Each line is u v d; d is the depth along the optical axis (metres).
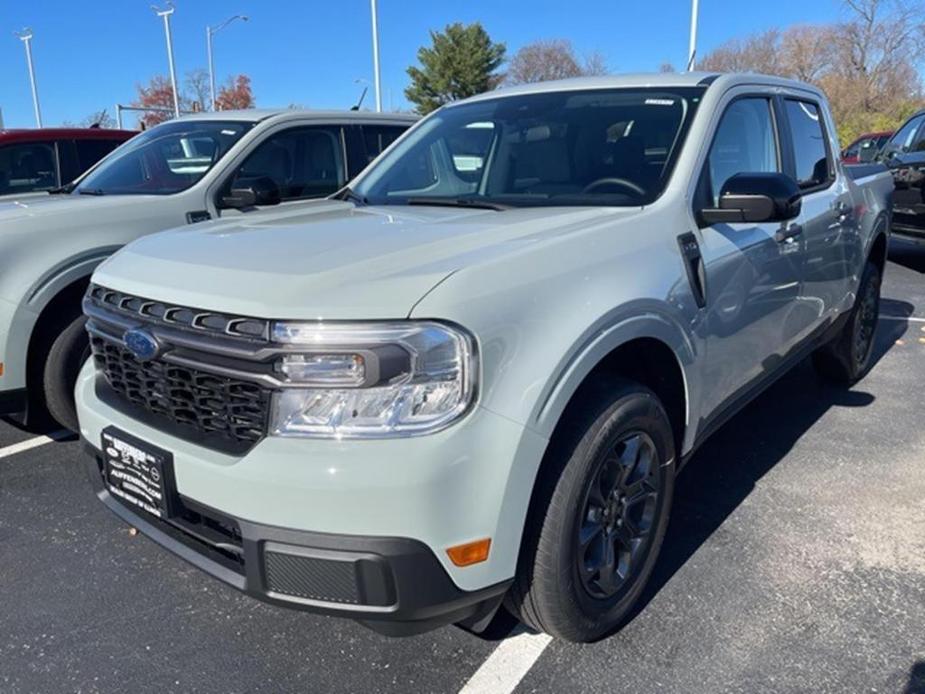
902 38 41.62
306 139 5.47
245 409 2.03
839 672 2.39
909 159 8.52
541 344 2.06
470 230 2.42
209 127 5.34
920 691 2.31
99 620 2.73
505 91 3.84
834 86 43.16
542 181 3.12
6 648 2.58
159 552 3.18
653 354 2.61
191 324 2.09
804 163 3.99
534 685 2.36
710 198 2.96
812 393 4.95
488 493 1.96
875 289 5.06
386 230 2.48
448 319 1.91
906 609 2.69
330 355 1.88
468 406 1.92
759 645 2.52
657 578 2.91
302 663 2.49
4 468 3.99
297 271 2.05
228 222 2.89
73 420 4.08
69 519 3.46
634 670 2.42
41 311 3.87
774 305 3.36
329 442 1.89
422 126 3.89
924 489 3.59
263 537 1.95
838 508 3.42
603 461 2.31
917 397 4.85
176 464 2.12
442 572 1.95
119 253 2.68
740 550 3.09
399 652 2.53
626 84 3.43
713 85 3.24
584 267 2.28
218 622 2.71
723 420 3.18
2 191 7.01
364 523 1.87
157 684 2.41
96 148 7.64
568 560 2.25
